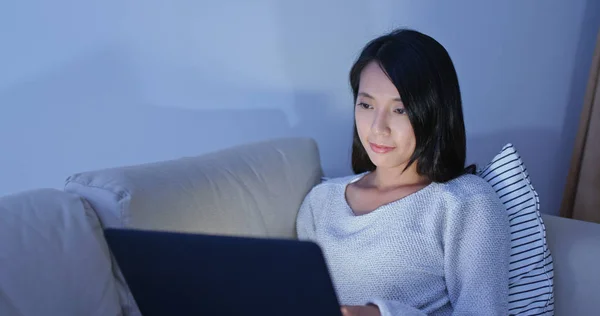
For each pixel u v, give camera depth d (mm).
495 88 1719
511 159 1075
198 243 561
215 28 1402
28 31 1214
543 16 1670
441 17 1614
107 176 873
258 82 1492
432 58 949
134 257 612
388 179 1065
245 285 573
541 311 1027
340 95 1614
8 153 1255
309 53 1528
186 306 634
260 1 1431
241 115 1501
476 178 995
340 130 1652
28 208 773
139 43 1328
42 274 726
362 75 1006
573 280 1052
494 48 1677
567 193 1707
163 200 883
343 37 1555
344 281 1029
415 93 934
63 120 1296
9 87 1219
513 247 1047
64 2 1233
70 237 780
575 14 1685
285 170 1199
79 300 761
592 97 1573
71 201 825
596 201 1590
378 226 1000
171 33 1354
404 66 936
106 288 809
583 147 1628
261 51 1471
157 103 1388
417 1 1583
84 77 1291
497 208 951
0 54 1195
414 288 969
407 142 980
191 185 956
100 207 846
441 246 967
